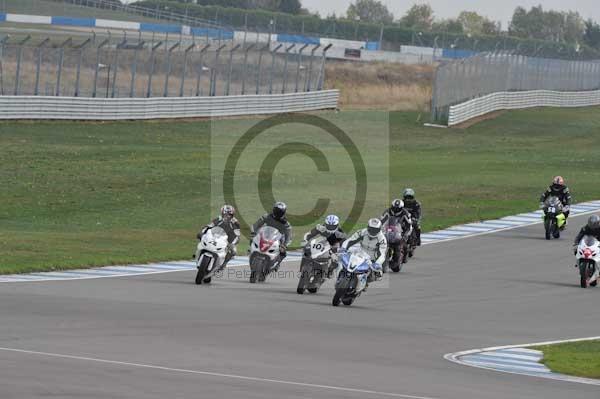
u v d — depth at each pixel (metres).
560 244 116.25
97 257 94.56
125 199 135.38
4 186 136.25
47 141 176.12
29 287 74.81
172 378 41.28
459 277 92.50
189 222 123.06
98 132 193.62
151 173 155.75
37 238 104.44
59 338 51.31
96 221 119.88
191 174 157.88
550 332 66.38
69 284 78.00
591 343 62.09
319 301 75.56
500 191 159.62
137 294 73.44
